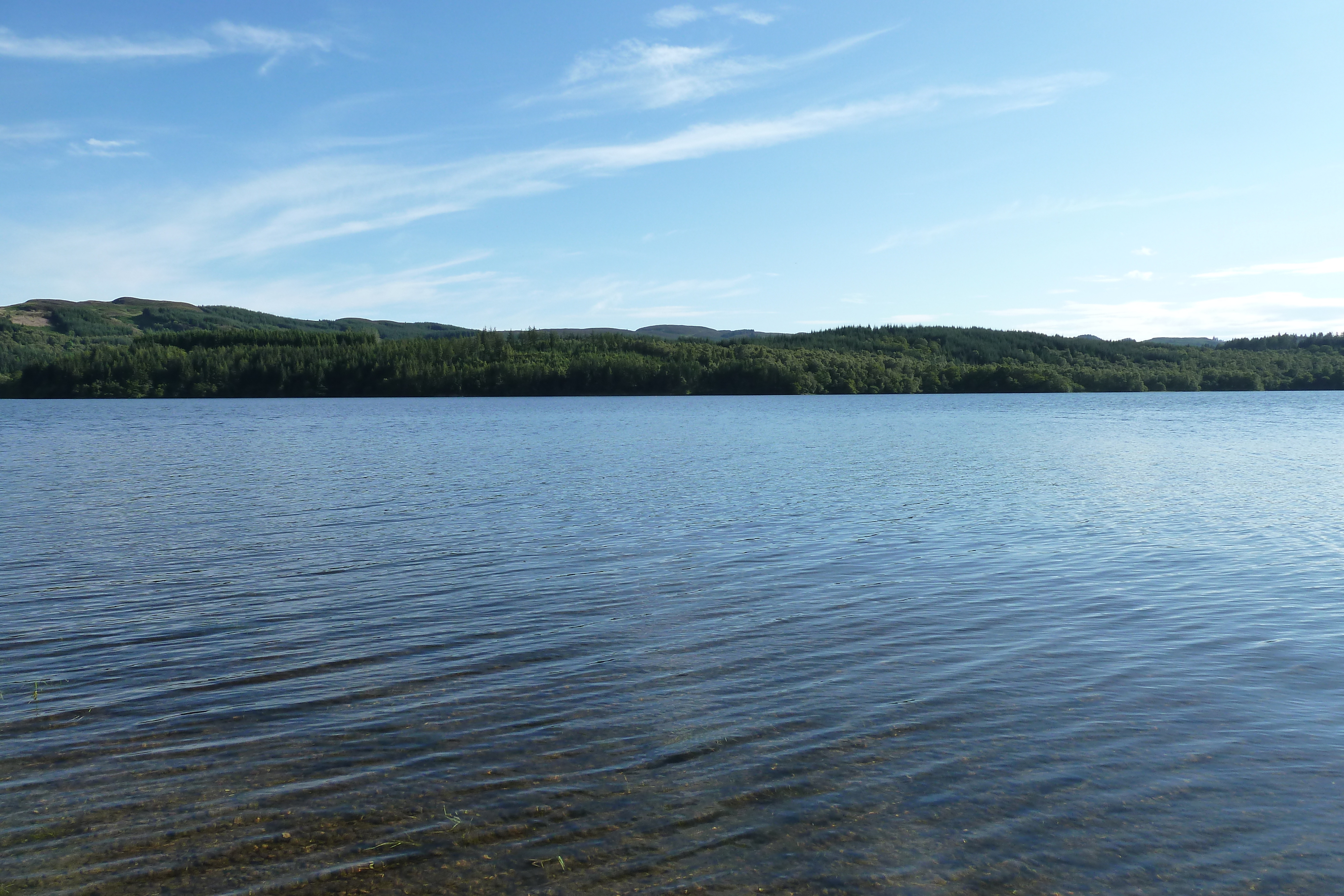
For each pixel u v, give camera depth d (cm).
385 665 1225
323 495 3077
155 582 1728
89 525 2430
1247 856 746
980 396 18375
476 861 741
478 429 7619
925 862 738
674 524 2430
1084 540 2173
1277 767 898
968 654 1262
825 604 1551
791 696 1099
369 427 7962
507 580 1750
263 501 2917
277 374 19038
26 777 884
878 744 958
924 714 1038
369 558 1967
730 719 1027
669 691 1118
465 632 1384
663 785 866
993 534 2272
